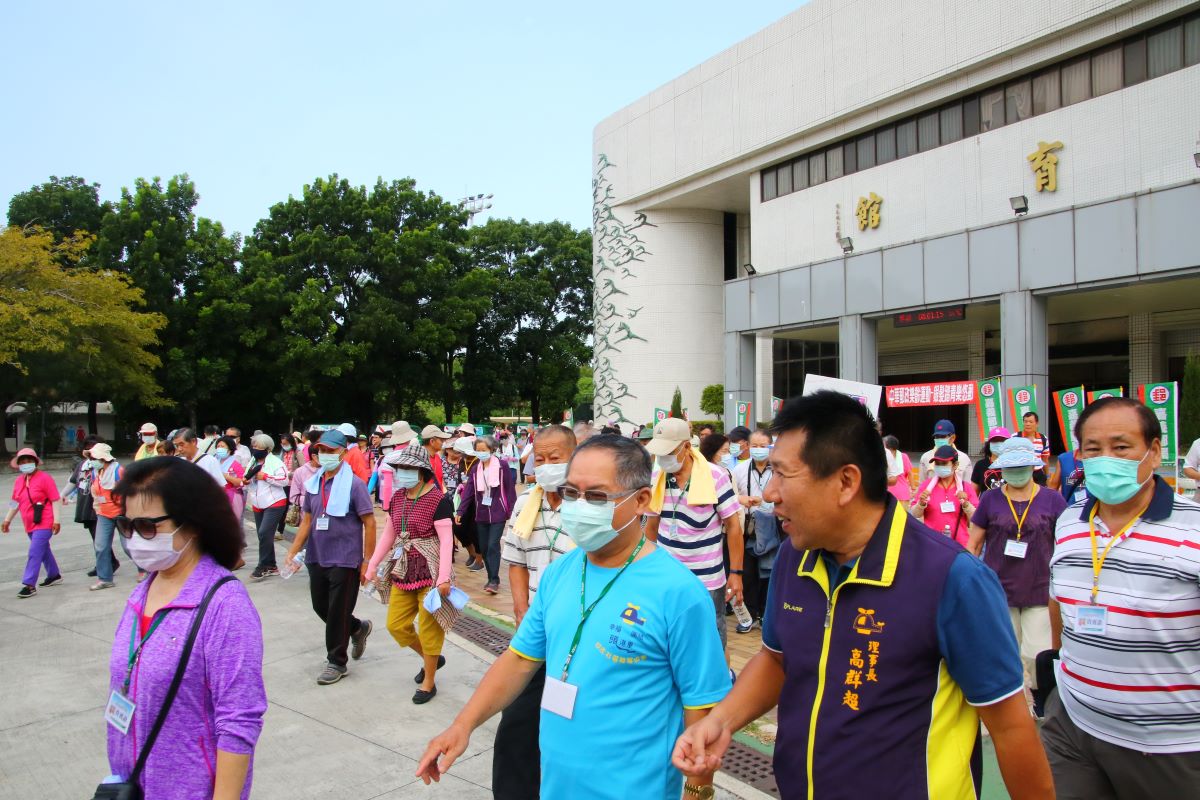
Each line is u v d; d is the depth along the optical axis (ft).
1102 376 78.38
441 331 123.34
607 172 107.76
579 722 7.59
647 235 104.01
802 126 79.82
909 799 5.93
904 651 6.06
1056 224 55.98
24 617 25.43
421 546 17.67
